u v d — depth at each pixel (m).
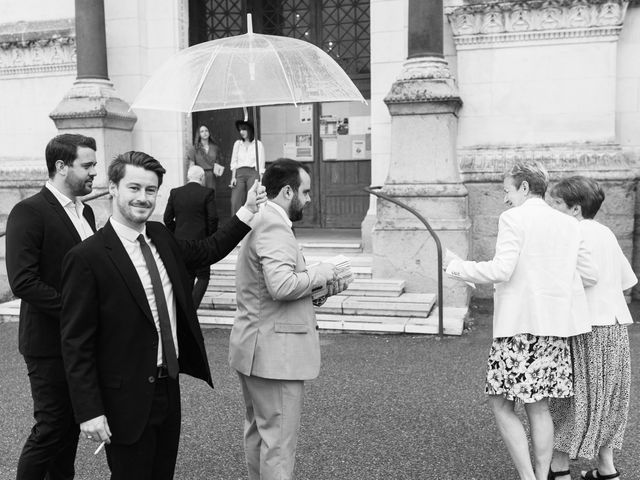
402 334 7.00
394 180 8.05
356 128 11.39
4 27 10.70
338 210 11.58
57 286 3.30
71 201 3.44
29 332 3.25
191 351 2.92
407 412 4.80
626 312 3.56
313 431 4.48
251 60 3.23
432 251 7.82
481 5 8.54
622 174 8.20
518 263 3.34
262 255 3.10
